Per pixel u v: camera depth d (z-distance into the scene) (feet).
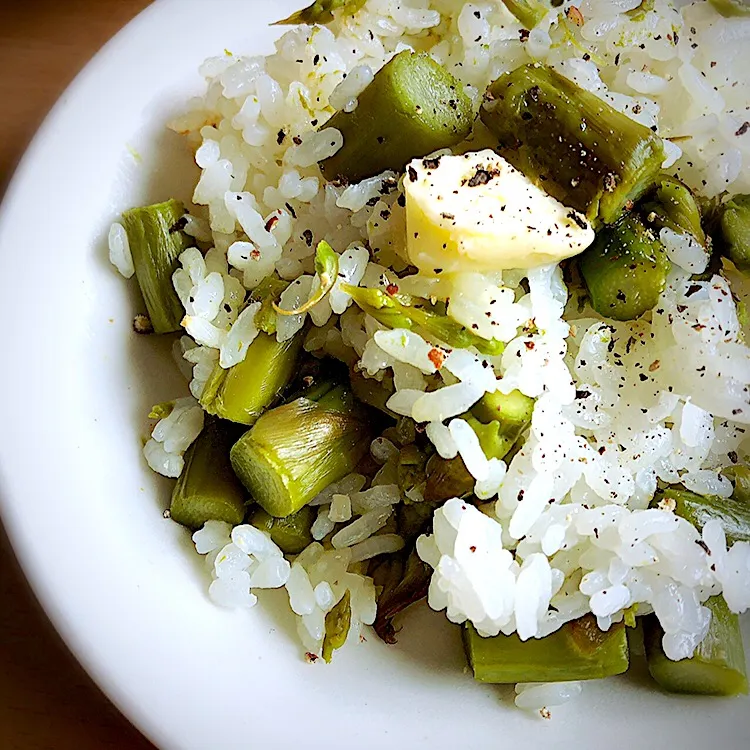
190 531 0.45
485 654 0.41
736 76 0.49
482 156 0.43
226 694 0.40
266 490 0.43
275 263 0.46
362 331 0.44
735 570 0.41
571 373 0.44
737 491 0.44
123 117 0.48
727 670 0.41
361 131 0.45
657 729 0.41
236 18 0.52
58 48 0.60
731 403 0.43
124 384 0.46
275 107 0.48
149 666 0.39
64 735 0.45
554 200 0.43
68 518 0.41
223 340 0.44
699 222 0.44
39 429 0.42
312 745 0.39
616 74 0.48
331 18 0.49
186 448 0.45
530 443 0.42
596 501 0.43
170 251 0.47
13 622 0.47
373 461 0.46
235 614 0.43
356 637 0.43
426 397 0.41
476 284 0.42
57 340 0.44
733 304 0.44
